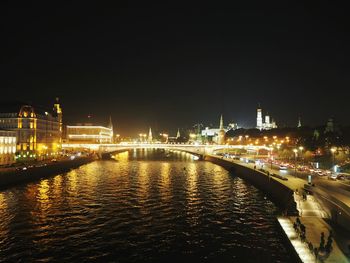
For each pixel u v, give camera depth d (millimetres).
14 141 164250
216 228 71875
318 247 52500
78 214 82625
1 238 65188
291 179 110750
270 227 72375
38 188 117562
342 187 96625
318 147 199125
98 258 56188
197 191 115438
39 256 56938
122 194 108062
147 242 63406
